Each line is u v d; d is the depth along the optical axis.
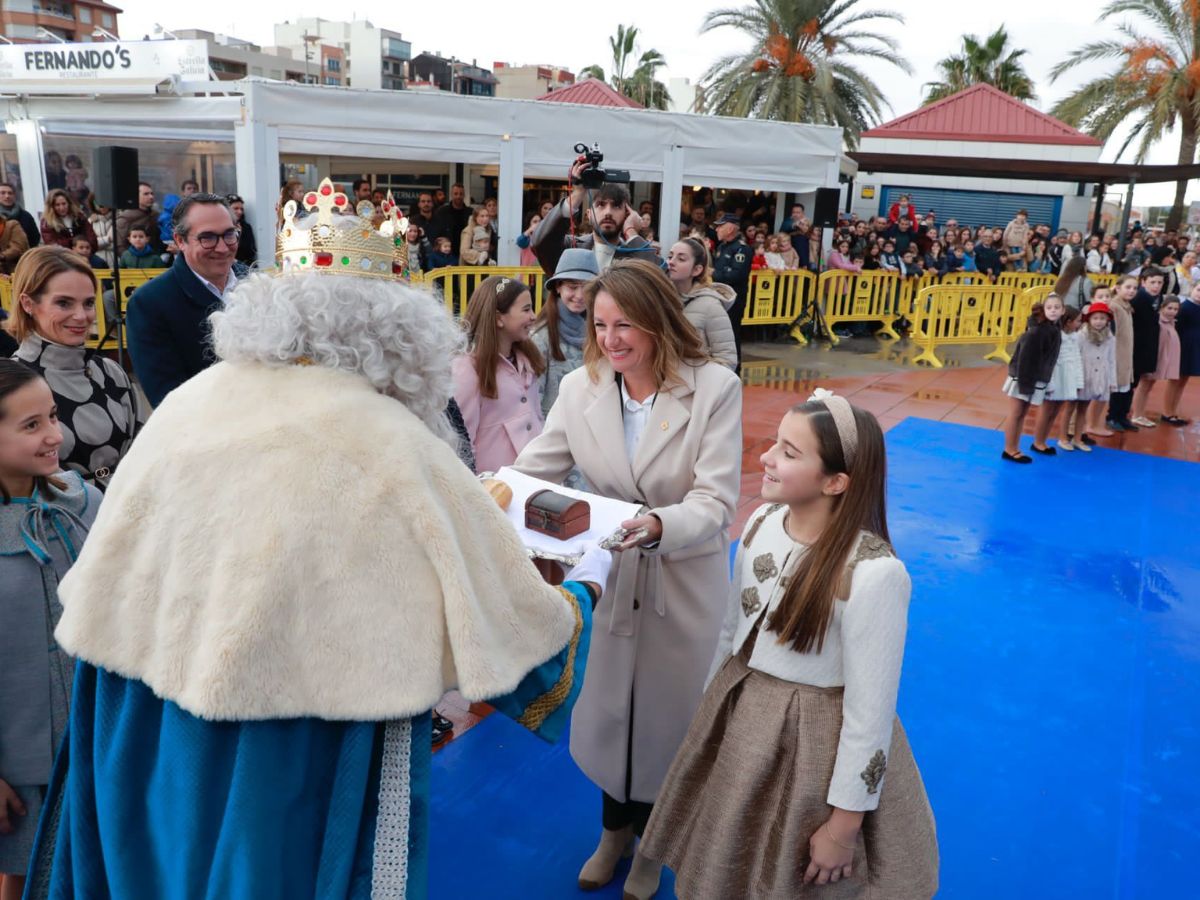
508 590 1.45
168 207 9.59
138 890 1.44
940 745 3.41
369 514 1.32
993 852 2.84
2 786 2.00
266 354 1.43
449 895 2.61
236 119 9.38
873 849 1.93
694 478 2.38
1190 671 4.03
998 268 15.74
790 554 2.00
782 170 12.55
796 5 26.86
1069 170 18.95
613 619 2.41
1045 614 4.57
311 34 74.88
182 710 1.35
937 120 24.53
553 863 2.75
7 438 1.97
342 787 1.37
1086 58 28.72
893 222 15.20
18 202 10.85
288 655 1.30
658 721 2.47
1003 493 6.57
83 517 2.16
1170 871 2.78
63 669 2.06
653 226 14.66
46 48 9.99
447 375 1.55
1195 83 26.62
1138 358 8.56
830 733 1.91
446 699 3.64
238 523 1.31
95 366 2.85
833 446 1.87
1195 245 20.28
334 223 1.47
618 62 56.12
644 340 2.32
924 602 4.66
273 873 1.35
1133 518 6.12
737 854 1.97
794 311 13.24
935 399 9.75
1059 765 3.30
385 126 9.93
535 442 2.63
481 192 15.76
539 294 10.90
